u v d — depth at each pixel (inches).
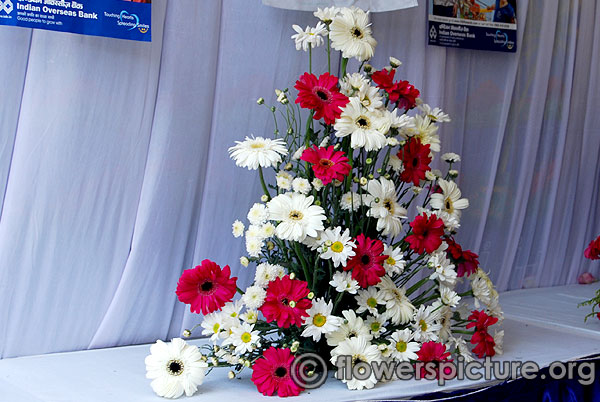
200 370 69.6
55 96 77.7
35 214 77.7
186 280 71.5
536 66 123.9
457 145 117.0
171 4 85.1
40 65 76.5
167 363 69.2
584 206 137.5
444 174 115.6
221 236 92.9
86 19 76.2
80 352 82.2
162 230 86.9
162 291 88.3
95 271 83.3
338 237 73.4
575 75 131.4
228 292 72.1
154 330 88.4
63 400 65.9
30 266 78.2
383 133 76.9
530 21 122.8
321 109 76.6
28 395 66.9
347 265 73.0
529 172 126.3
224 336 72.1
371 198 76.9
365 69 85.0
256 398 68.8
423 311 78.8
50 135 77.8
